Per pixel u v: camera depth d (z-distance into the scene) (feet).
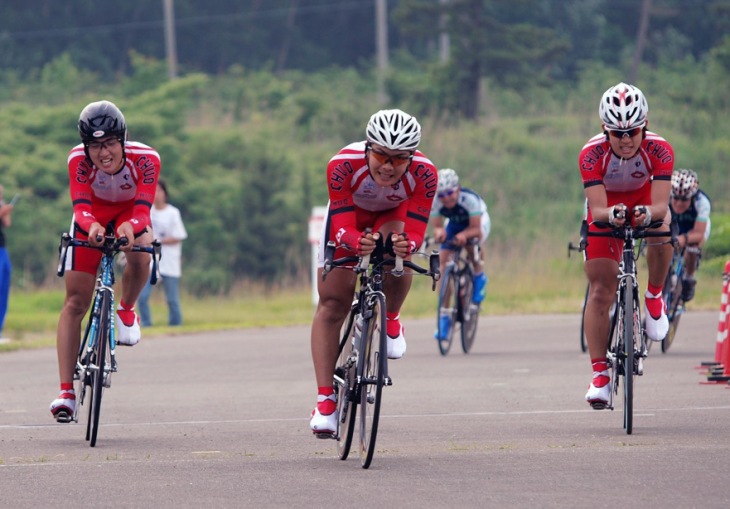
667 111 333.01
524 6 407.64
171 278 136.77
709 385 76.69
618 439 54.44
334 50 525.75
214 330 132.46
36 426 64.03
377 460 50.01
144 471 47.73
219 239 234.38
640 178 60.39
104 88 362.33
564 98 370.73
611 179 60.44
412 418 64.69
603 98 58.59
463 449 52.80
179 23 497.87
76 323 59.06
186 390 81.05
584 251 60.54
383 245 49.65
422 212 50.96
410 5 343.46
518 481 43.91
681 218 99.50
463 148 295.07
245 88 368.48
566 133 319.06
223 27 499.51
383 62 385.70
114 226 61.57
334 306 51.19
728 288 84.43
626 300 57.00
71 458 52.24
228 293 214.69
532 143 301.22
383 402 72.18
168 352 108.47
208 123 324.80
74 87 370.73
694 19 491.31
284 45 510.17
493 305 160.04
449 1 351.46
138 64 335.88
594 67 431.84
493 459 49.21
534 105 354.74
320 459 50.67
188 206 239.50
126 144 58.95
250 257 233.76
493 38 341.62
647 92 380.78
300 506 40.34
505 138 302.45
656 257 62.54
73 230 59.16
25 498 42.42
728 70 359.25
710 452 49.16
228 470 47.80
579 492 41.50
